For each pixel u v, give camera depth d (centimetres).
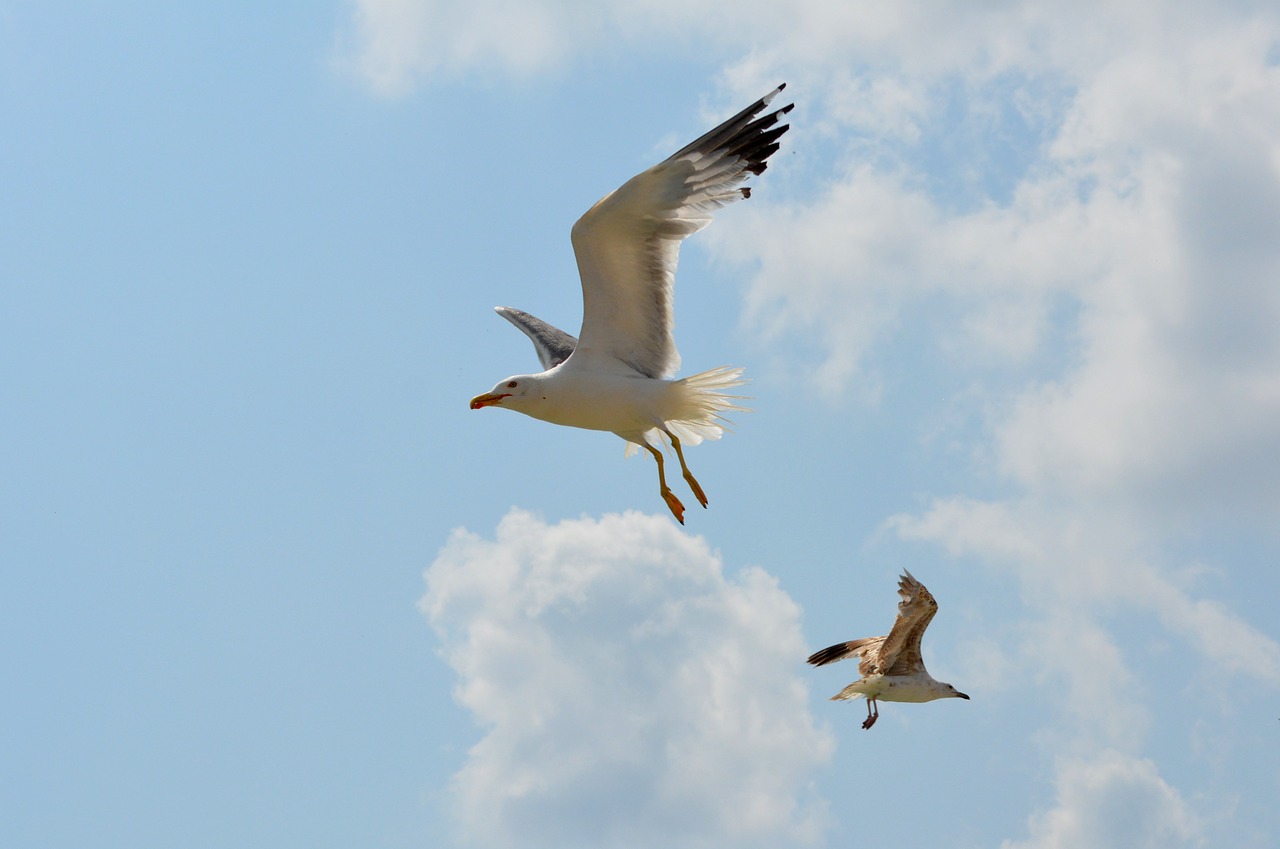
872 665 1967
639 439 1889
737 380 1794
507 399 1812
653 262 1808
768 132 1817
